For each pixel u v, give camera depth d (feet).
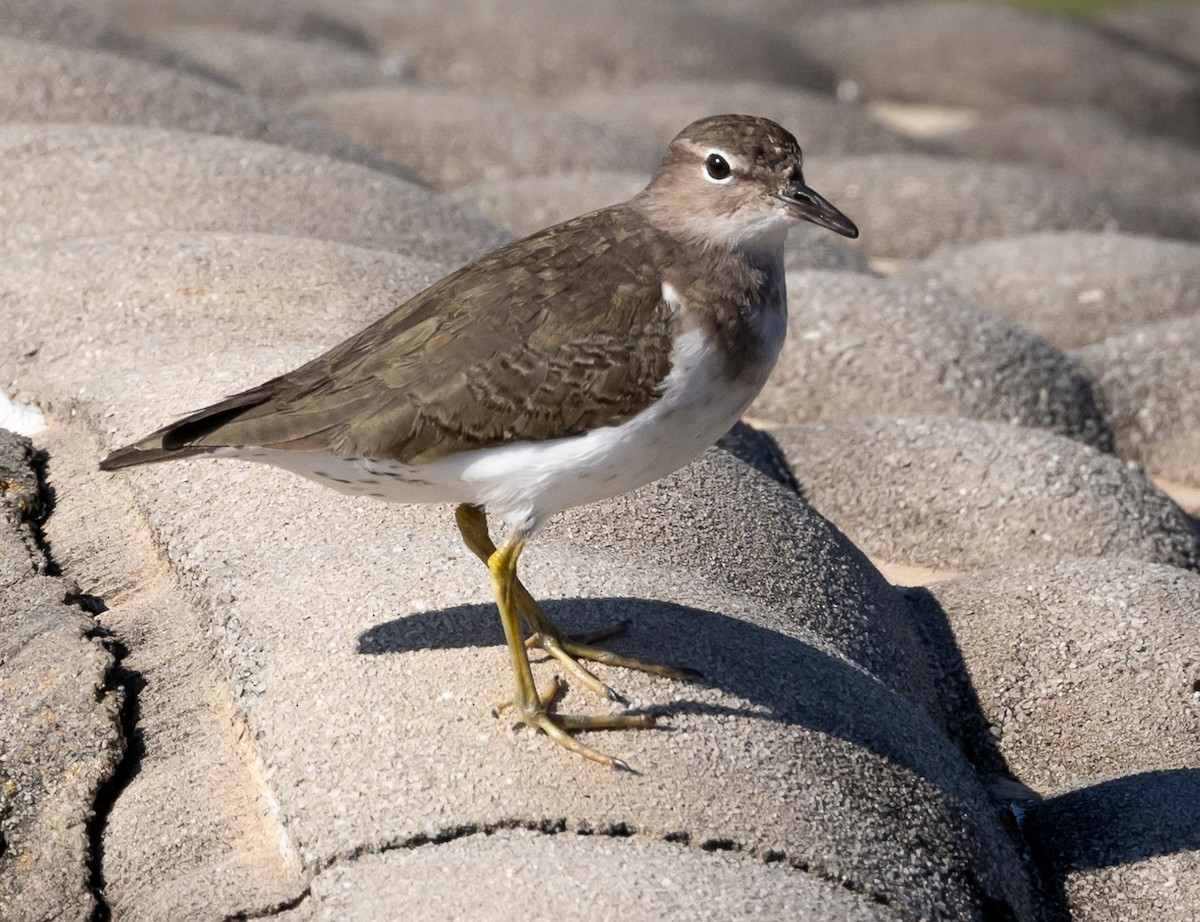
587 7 108.06
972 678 37.70
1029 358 56.18
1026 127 98.53
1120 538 44.55
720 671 30.40
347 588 31.42
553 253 28.68
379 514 34.60
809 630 34.32
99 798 29.19
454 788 27.12
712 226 28.84
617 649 30.32
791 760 28.84
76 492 38.32
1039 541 44.70
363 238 53.72
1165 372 57.62
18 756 29.76
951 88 111.45
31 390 42.47
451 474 27.37
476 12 107.96
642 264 28.27
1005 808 33.60
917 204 77.77
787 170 28.86
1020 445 46.93
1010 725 36.50
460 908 24.88
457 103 83.56
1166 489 55.77
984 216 77.41
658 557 34.96
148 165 54.60
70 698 30.53
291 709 28.91
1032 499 45.42
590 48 105.09
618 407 27.20
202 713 30.63
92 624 32.58
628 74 104.63
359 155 69.77
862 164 81.56
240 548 33.86
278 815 27.84
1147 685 35.78
